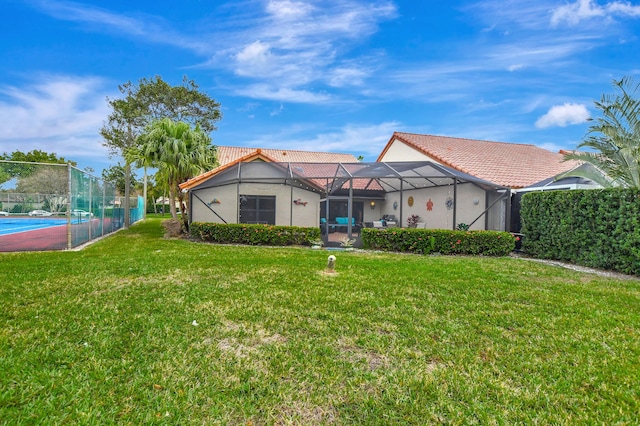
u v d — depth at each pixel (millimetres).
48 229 23922
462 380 3752
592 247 10711
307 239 15359
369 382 3697
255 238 15266
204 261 10172
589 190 10867
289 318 5418
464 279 8328
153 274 8305
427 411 3252
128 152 19391
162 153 18000
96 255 11266
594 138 11633
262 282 7656
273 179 16797
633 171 11133
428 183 21062
